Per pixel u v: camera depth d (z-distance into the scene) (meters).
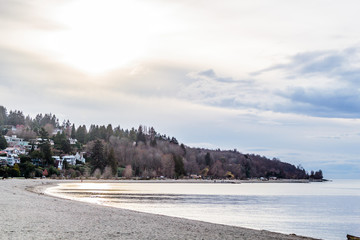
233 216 49.72
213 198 87.94
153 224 27.06
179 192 114.38
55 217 27.73
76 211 33.50
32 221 24.78
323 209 67.50
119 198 75.69
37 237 18.70
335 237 37.69
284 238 24.70
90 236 19.84
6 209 32.09
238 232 26.08
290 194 122.25
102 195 83.50
